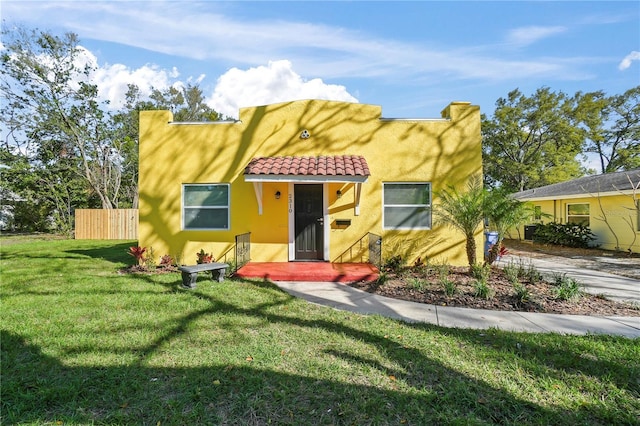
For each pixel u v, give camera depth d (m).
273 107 9.35
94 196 25.28
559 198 16.16
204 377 3.17
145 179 9.47
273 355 3.66
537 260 11.39
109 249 13.58
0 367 3.36
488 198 7.57
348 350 3.81
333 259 9.15
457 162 9.18
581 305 5.72
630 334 4.44
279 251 9.23
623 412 2.67
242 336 4.19
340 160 8.74
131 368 3.33
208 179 9.38
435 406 2.75
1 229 24.33
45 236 21.09
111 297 5.87
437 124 9.23
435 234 9.09
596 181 16.28
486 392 2.95
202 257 8.84
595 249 14.56
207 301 5.67
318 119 9.33
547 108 31.48
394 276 7.82
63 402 2.80
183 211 9.45
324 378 3.18
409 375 3.26
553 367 3.43
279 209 9.23
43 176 23.02
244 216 9.28
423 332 4.39
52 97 22.50
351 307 5.65
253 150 9.34
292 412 2.67
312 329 4.47
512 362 3.51
